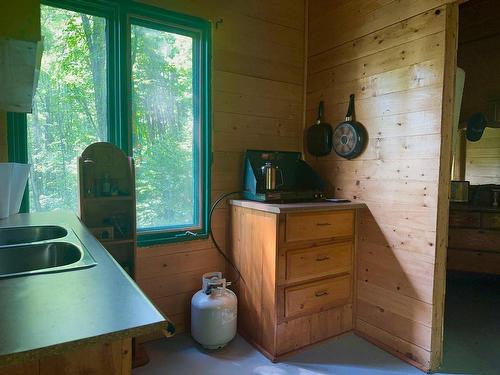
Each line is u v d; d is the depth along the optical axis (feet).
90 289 2.38
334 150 8.20
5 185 5.25
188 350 6.92
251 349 6.98
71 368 2.04
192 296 7.68
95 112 6.81
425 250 6.31
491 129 11.24
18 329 1.78
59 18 6.41
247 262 7.32
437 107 6.08
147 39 7.18
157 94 7.34
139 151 7.20
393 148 6.87
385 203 7.04
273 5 8.45
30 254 3.79
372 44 7.27
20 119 6.04
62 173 6.59
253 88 8.25
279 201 7.33
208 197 7.76
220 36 7.73
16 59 3.01
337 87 8.14
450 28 5.97
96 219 6.68
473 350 7.02
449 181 6.22
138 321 1.92
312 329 7.09
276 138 8.67
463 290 10.66
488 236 10.41
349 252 7.50
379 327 7.18
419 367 6.37
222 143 7.88
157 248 7.26
